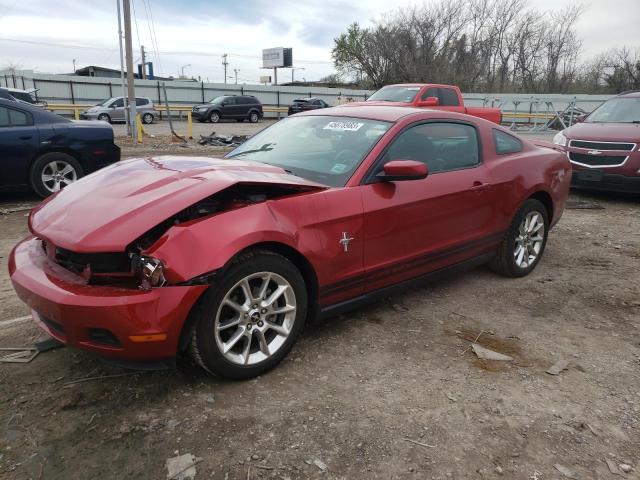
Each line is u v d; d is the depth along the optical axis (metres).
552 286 4.64
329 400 2.79
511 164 4.49
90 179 3.29
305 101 32.38
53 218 2.85
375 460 2.36
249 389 2.86
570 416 2.73
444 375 3.08
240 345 2.95
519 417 2.71
